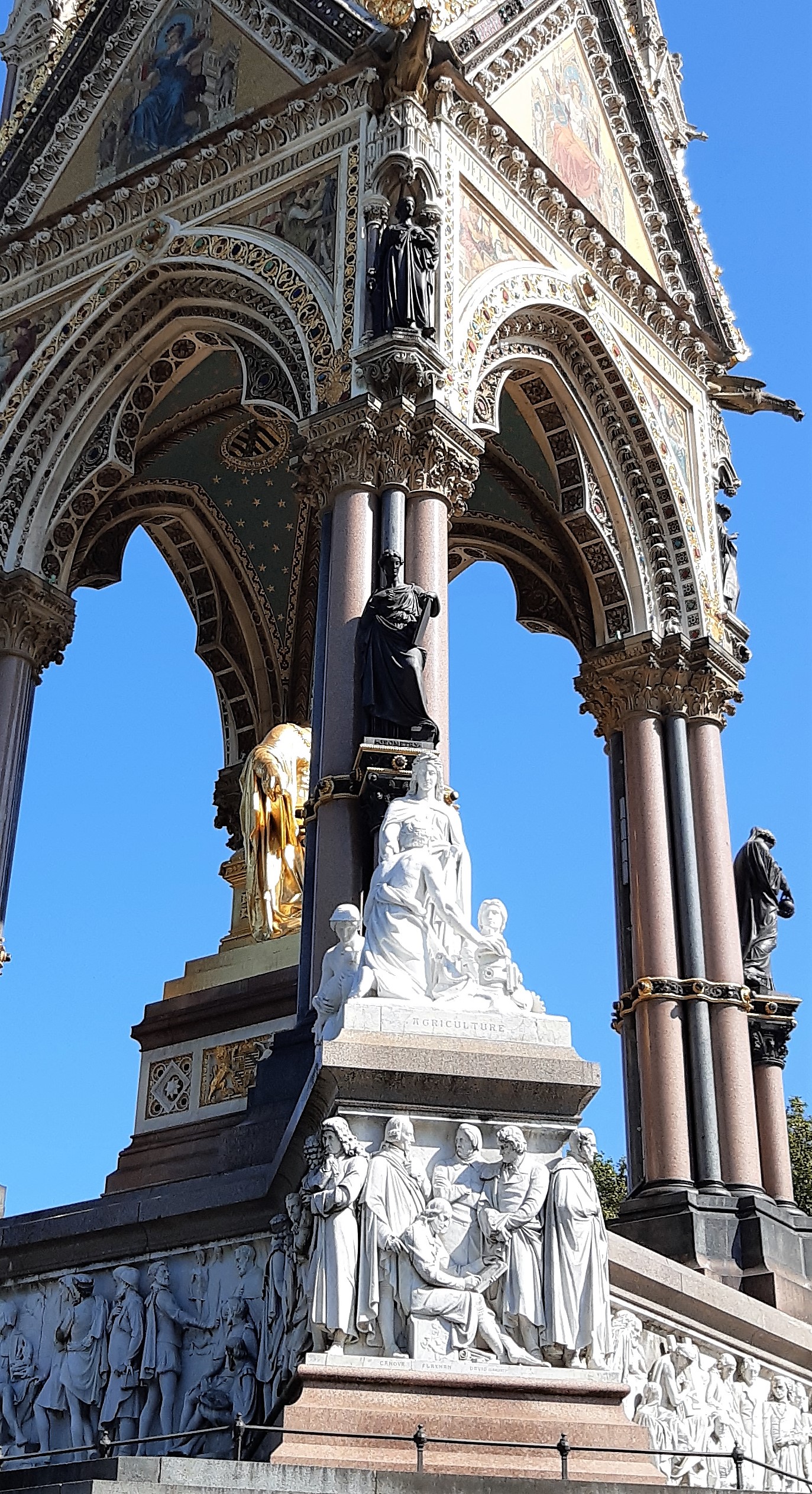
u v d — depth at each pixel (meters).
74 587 32.53
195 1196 21.62
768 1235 27.50
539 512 33.09
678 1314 23.61
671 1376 23.06
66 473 29.80
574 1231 16.91
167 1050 28.17
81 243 30.61
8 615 29.05
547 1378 16.30
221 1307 21.11
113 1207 22.47
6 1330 23.08
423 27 26.97
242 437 33.84
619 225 32.69
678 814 30.50
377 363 25.38
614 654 31.39
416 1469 15.34
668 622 31.56
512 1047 17.72
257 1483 14.77
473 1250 16.89
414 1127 17.36
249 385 27.75
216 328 29.03
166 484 34.47
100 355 29.94
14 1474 16.95
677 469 32.22
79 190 31.22
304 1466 14.83
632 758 30.91
